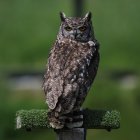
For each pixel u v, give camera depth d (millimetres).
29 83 38812
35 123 13703
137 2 53906
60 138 13641
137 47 48688
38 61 46688
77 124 13531
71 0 53594
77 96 13336
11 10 55312
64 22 15133
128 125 32344
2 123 32438
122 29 51219
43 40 49469
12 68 43188
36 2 55469
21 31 51938
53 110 13062
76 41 14781
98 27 51594
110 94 33250
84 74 13688
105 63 45969
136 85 34938
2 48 49156
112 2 53719
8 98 35281
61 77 13305
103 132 31688
